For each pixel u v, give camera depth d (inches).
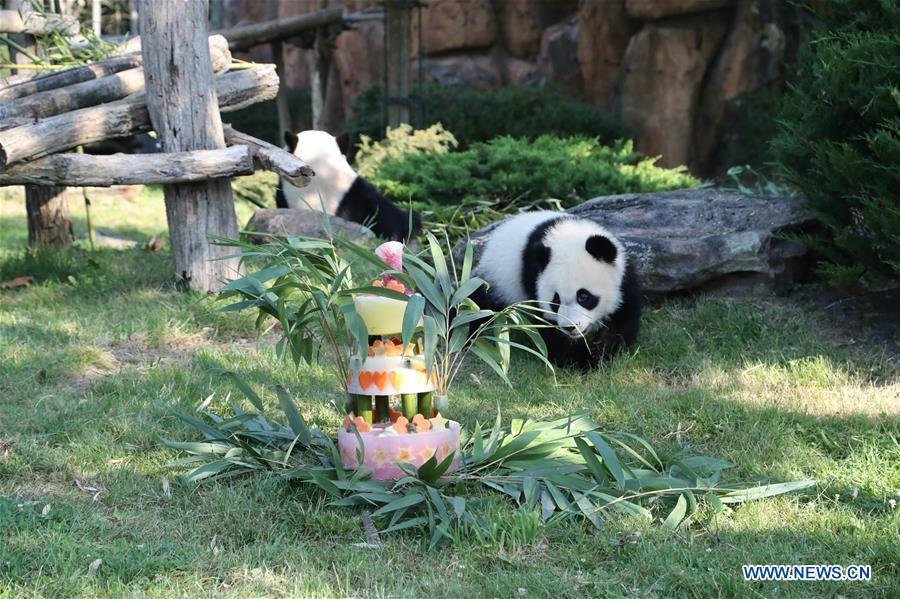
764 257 333.1
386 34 762.8
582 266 287.3
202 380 273.9
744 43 839.7
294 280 228.8
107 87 368.5
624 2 880.3
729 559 178.9
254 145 355.6
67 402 254.5
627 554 181.5
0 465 213.9
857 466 219.8
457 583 169.9
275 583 169.5
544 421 247.1
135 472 216.2
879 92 277.1
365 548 183.9
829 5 315.0
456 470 214.2
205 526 191.3
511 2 963.3
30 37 450.0
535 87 852.6
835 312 319.9
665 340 308.8
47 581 166.4
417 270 213.6
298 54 1151.6
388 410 215.3
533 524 186.4
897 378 276.2
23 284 386.0
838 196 305.7
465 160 520.4
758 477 216.2
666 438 240.5
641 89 866.8
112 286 370.9
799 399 263.1
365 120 843.4
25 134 317.1
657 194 395.2
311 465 220.8
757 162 821.2
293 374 281.7
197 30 344.5
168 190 354.6
